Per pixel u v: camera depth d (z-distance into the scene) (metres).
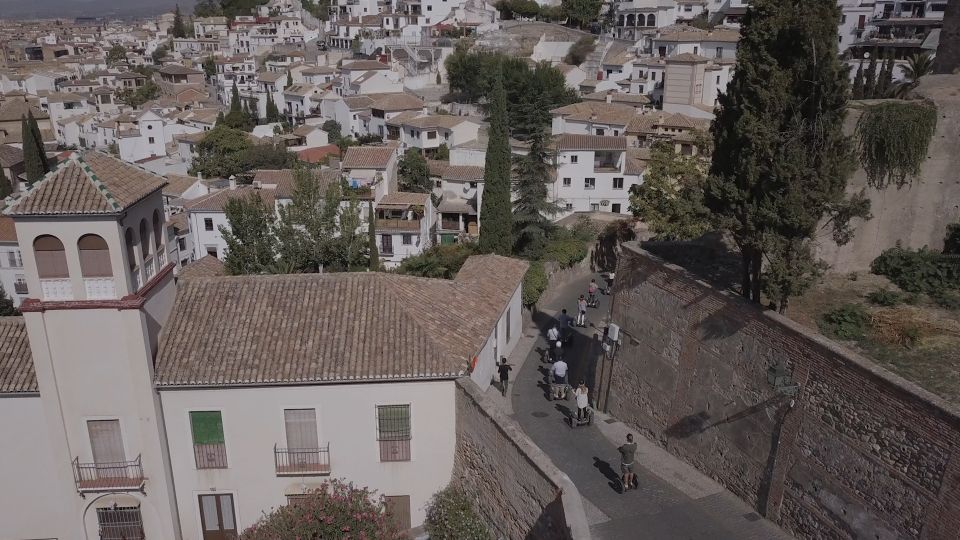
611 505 24.02
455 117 96.12
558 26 141.75
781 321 21.14
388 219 64.56
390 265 64.44
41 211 21.25
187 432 24.17
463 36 147.75
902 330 21.17
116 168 23.78
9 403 23.41
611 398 31.16
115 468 23.67
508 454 21.62
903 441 17.09
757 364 22.25
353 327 25.67
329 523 21.55
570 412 31.67
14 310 51.28
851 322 22.28
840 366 18.97
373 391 24.44
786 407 21.03
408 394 24.62
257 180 70.38
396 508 25.80
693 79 89.69
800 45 21.78
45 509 24.48
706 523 22.50
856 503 18.56
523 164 52.94
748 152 22.52
